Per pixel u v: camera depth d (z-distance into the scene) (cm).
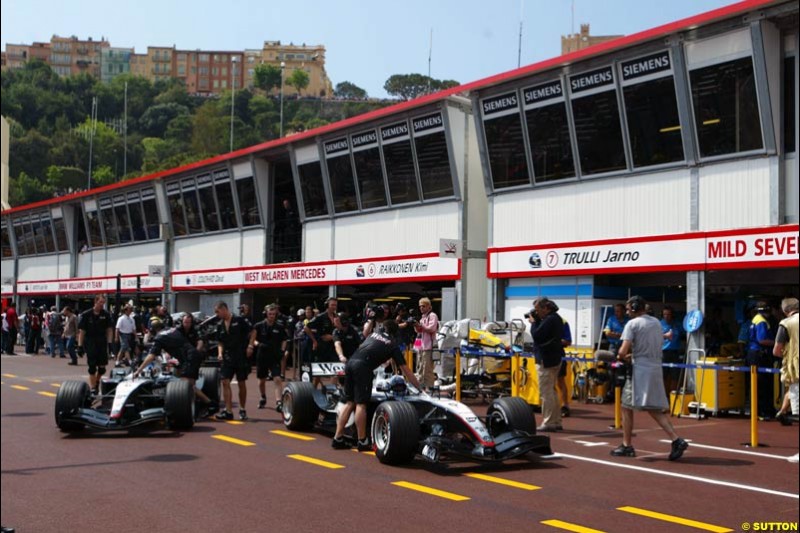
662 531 664
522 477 893
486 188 2091
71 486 842
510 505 756
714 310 1741
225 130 15412
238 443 1130
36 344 3444
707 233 1599
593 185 1847
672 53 1658
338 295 2858
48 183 11512
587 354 1744
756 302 1677
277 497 790
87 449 1079
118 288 2083
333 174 2602
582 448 1091
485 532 660
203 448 1088
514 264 1997
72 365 2753
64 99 14350
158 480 873
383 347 1049
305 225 2750
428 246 2292
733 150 1588
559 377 1429
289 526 678
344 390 1078
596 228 1834
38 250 4709
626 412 1027
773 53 1531
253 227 3025
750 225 1562
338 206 2605
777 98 1533
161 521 695
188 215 3388
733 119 1581
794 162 1520
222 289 3200
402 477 891
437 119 2211
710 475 905
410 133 2306
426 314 1667
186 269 3416
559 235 1916
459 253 2161
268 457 1018
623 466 959
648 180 1739
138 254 3756
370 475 902
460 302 2170
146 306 3956
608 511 733
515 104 1991
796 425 1340
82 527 674
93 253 4147
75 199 4209
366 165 2477
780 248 1481
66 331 2770
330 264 2608
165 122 17250
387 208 2422
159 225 3578
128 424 1181
